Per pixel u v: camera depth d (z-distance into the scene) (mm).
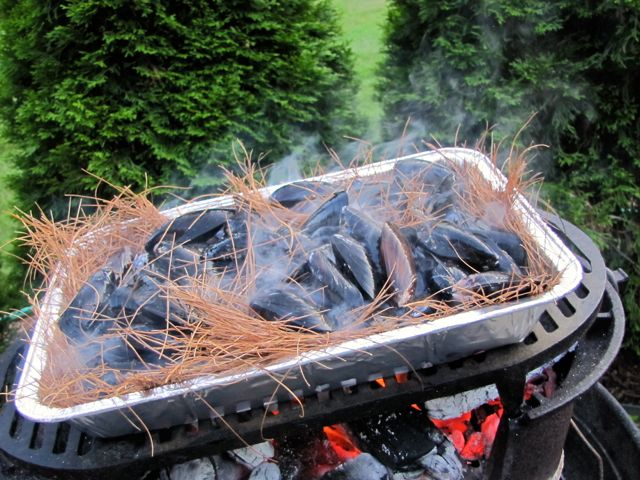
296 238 1138
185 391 860
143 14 1779
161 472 1249
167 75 1864
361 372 956
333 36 2258
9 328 2139
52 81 1859
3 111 1979
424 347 932
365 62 4043
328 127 2240
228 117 1956
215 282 1070
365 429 1243
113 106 1866
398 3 2355
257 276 1076
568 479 1471
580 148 2301
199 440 935
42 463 921
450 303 970
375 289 1011
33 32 1815
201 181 1938
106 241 1235
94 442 958
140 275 1087
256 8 1939
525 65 2107
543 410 1008
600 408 1455
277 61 1996
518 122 2180
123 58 1856
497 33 2146
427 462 1236
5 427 992
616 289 1251
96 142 1859
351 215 1130
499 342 985
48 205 2029
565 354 1198
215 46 1892
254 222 1204
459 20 2156
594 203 2336
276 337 905
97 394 888
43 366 957
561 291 939
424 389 964
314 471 1264
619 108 2162
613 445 1417
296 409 959
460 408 1250
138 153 1966
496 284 945
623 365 2414
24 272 2115
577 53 2145
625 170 2217
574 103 2150
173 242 1140
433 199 1210
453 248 1044
